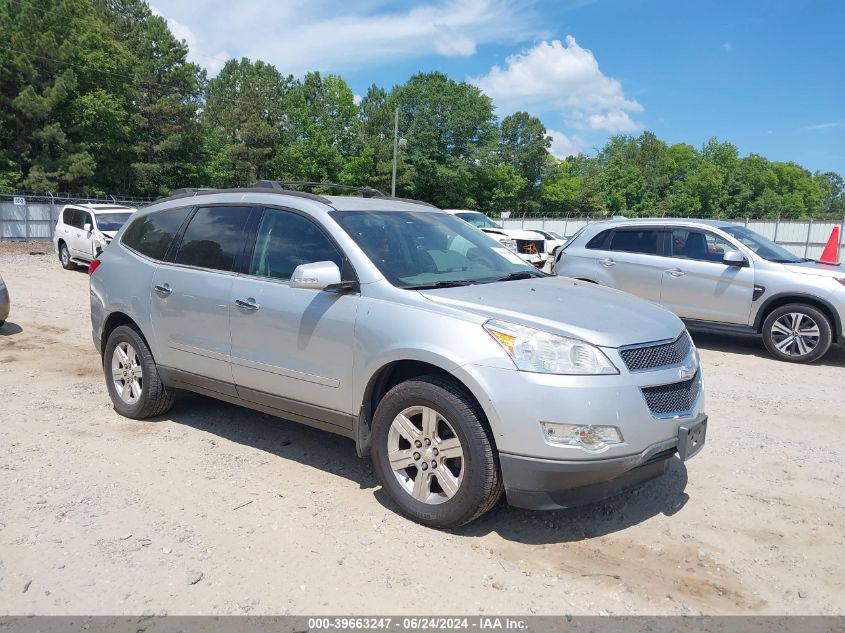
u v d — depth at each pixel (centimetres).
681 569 341
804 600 316
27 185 4172
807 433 559
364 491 425
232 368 468
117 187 5178
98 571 326
